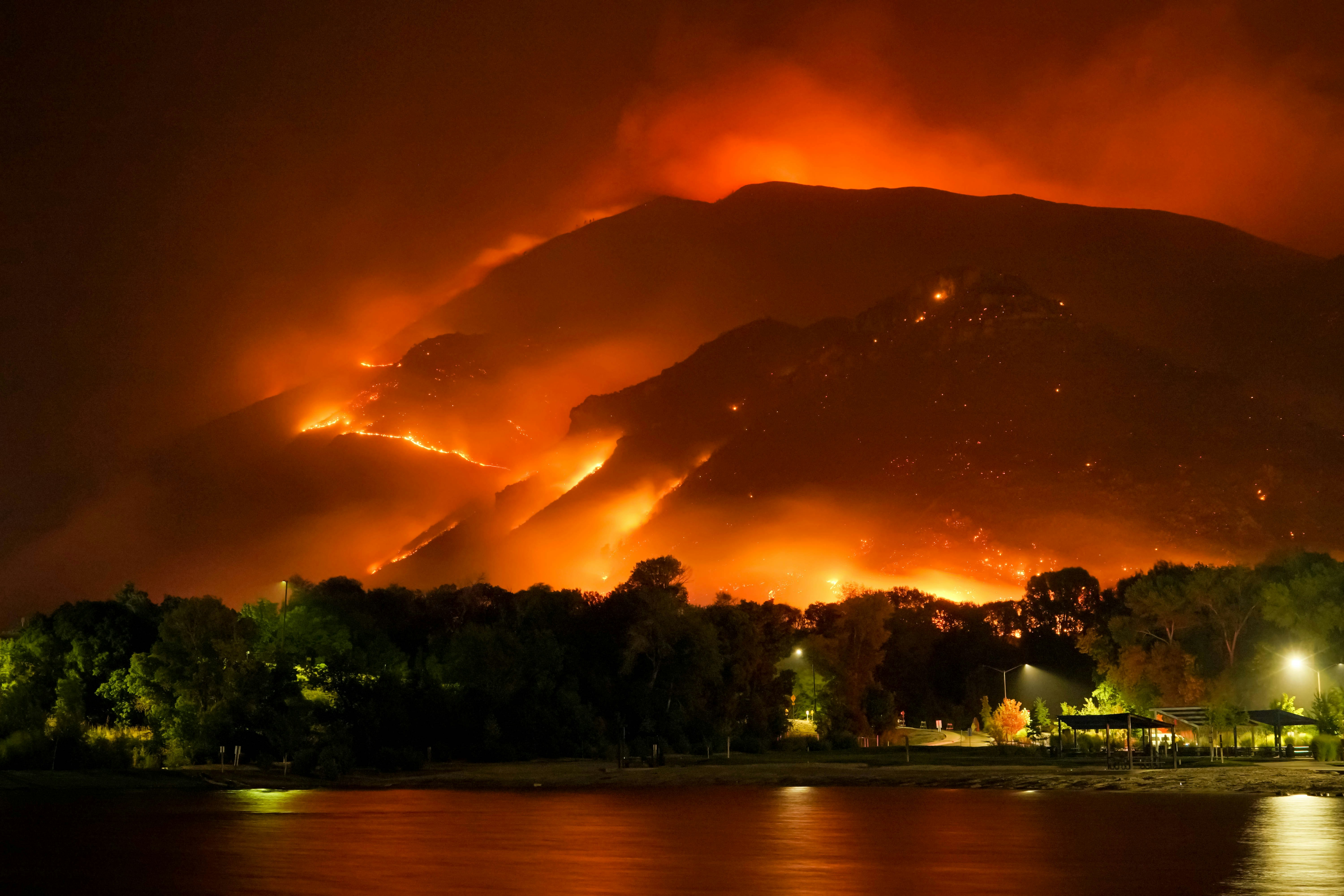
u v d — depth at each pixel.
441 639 115.50
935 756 104.75
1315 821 52.50
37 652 101.88
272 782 81.50
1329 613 112.88
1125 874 37.12
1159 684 114.00
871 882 35.81
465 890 34.44
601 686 113.69
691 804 64.31
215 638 92.44
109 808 61.78
